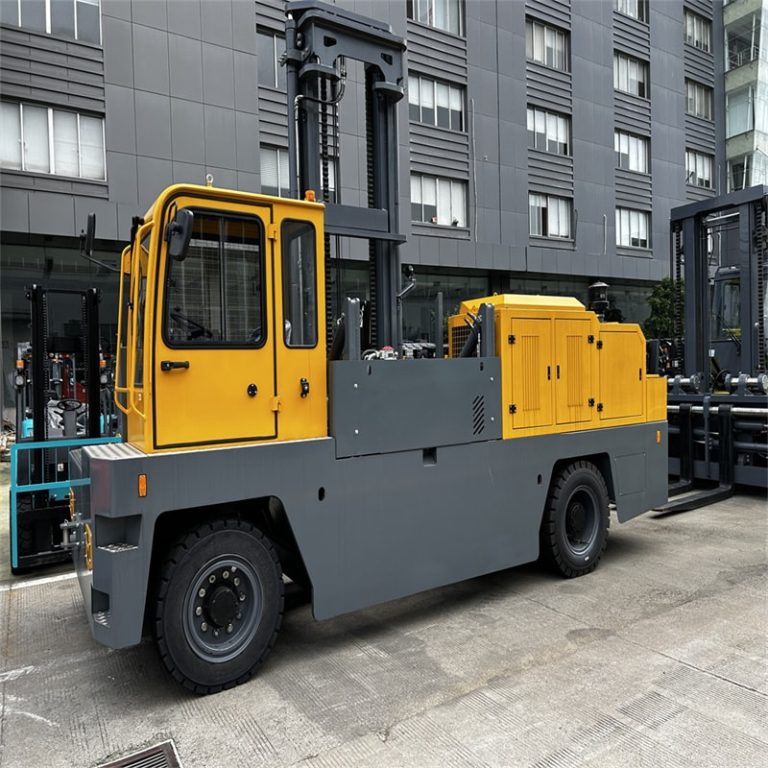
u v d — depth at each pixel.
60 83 13.46
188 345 3.41
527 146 21.00
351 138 16.53
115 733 3.16
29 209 13.25
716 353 10.45
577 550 5.40
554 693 3.41
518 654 3.91
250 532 3.68
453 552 4.50
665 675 3.58
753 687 3.43
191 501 3.38
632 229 24.84
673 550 6.07
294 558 4.16
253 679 3.68
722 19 29.03
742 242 8.73
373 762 2.86
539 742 2.97
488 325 4.79
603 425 5.62
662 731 3.03
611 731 3.04
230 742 3.05
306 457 3.78
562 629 4.28
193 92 14.81
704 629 4.20
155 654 4.09
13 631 4.50
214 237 3.51
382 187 4.97
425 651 3.99
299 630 4.40
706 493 8.14
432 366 4.38
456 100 19.39
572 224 22.53
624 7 24.39
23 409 7.63
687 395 8.87
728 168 29.69
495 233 20.20
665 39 25.75
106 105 13.89
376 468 4.09
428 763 2.83
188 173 14.81
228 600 3.58
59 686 3.67
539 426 5.07
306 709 3.33
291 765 2.86
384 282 4.97
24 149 13.36
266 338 3.67
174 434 3.38
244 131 15.43
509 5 20.34
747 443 8.25
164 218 3.32
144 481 3.24
